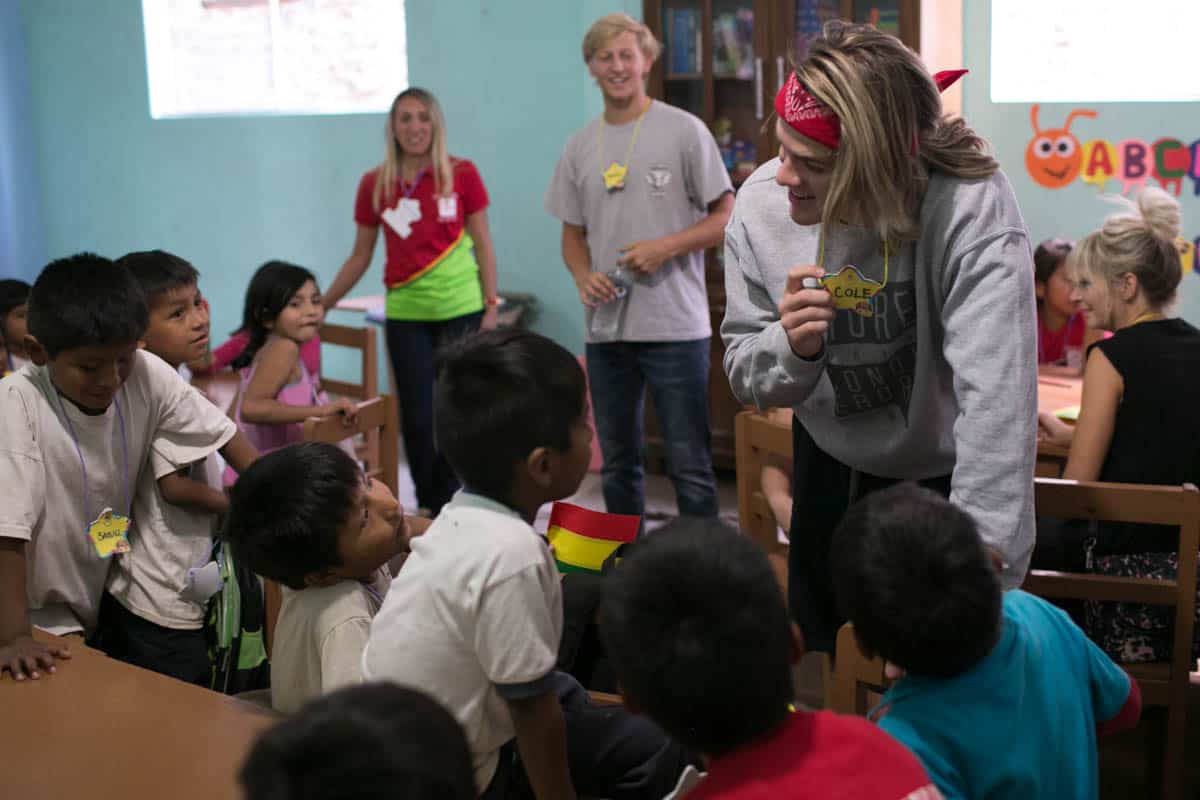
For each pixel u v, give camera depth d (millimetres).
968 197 1577
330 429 2678
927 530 1203
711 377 4785
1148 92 4289
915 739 1225
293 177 5906
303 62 5875
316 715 801
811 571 2031
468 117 5445
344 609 1619
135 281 1883
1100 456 2324
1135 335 2322
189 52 6082
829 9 4328
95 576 2047
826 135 1522
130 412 2012
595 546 1883
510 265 5508
